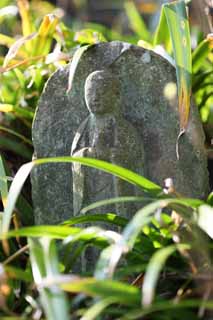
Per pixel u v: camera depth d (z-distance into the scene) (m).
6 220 2.11
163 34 3.14
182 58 2.52
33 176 2.63
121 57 2.56
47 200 2.62
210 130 3.10
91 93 2.43
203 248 2.11
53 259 2.00
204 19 3.28
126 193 2.42
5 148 3.07
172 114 2.53
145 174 2.53
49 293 1.86
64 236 2.18
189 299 2.12
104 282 1.85
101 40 3.15
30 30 3.41
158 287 2.27
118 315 2.12
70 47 3.25
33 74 3.11
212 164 3.07
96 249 2.42
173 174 2.52
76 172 2.46
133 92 2.55
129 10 4.45
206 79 3.22
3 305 2.06
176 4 2.63
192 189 2.52
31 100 3.17
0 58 3.35
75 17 5.89
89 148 2.44
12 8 3.53
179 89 2.46
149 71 2.54
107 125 2.44
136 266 2.11
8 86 3.44
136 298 1.87
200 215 2.05
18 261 2.52
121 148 2.43
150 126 2.54
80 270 2.48
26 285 2.35
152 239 2.28
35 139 2.64
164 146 2.53
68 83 2.60
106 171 2.33
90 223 2.43
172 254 2.26
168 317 1.99
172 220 2.26
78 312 2.04
